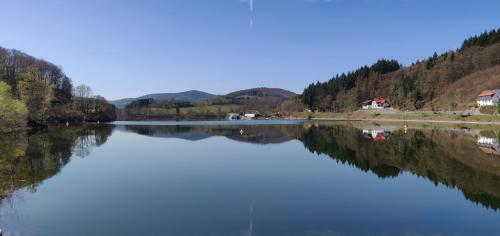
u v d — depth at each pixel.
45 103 94.44
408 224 16.52
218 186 23.91
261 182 25.16
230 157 38.00
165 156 38.66
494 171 29.36
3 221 16.72
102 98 153.75
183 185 24.16
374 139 58.50
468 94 141.12
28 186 23.84
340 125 108.69
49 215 17.61
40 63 121.06
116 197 20.98
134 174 28.14
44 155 38.50
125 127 98.19
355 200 20.53
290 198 20.86
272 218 17.19
